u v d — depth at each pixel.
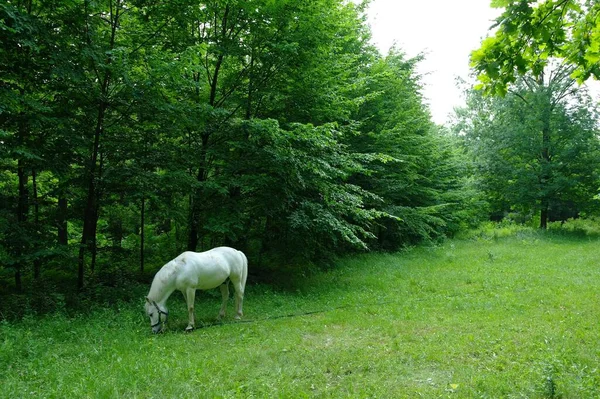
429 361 5.67
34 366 5.56
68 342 6.64
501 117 28.42
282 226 12.49
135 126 10.32
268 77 11.92
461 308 8.86
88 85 9.05
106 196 10.09
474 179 28.77
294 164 10.45
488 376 4.98
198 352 6.34
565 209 33.44
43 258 9.13
